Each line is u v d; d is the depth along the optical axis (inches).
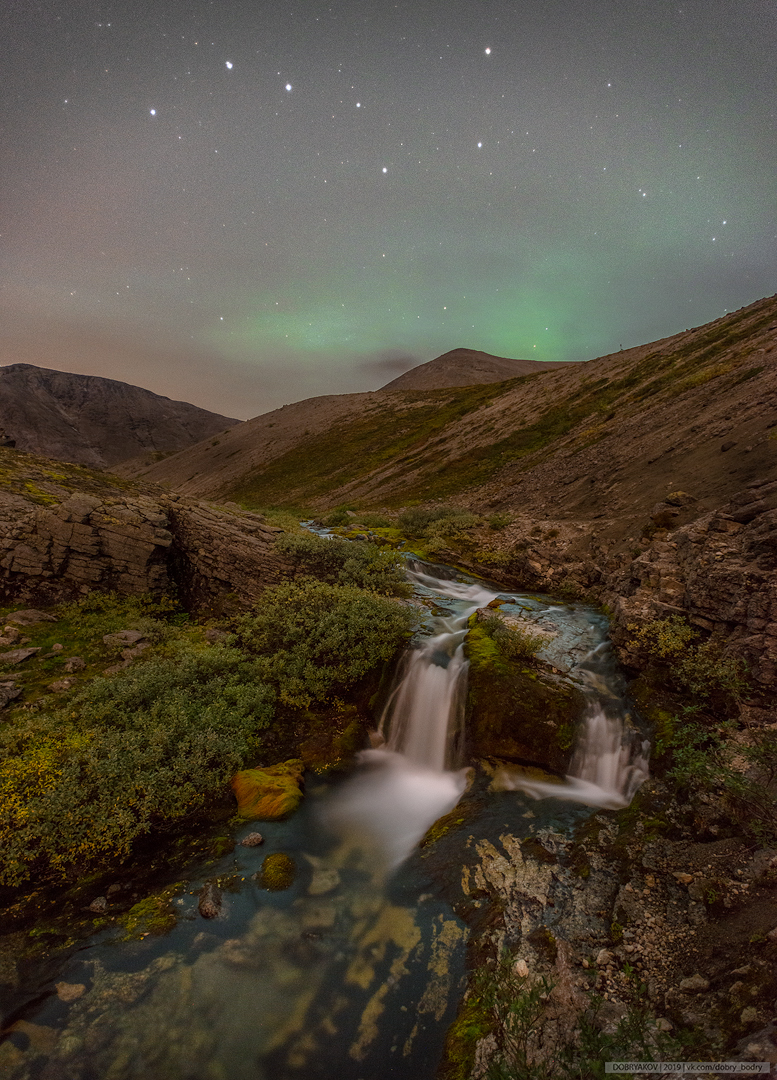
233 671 394.9
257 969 187.8
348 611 437.1
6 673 362.3
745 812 214.1
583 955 175.9
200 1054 160.7
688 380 1107.3
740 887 185.8
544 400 1998.0
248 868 238.2
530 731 310.3
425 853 242.4
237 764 309.6
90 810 254.1
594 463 930.1
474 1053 148.8
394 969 185.3
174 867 239.1
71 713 316.5
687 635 331.0
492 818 262.2
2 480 570.3
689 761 233.0
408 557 657.6
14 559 477.7
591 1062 124.3
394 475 1921.8
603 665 373.4
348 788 306.5
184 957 192.2
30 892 223.3
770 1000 133.0
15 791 255.0
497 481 1301.7
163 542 529.0
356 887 226.8
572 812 262.7
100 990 179.3
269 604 465.1
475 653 366.3
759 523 371.2
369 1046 160.7
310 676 384.5
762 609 295.1
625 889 201.3
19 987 179.5
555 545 627.2
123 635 430.6
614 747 295.3
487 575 625.9
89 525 512.7
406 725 353.4
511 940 187.3
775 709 268.7
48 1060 157.3
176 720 317.7
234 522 595.2
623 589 453.4
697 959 163.5
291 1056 159.6
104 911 213.6
